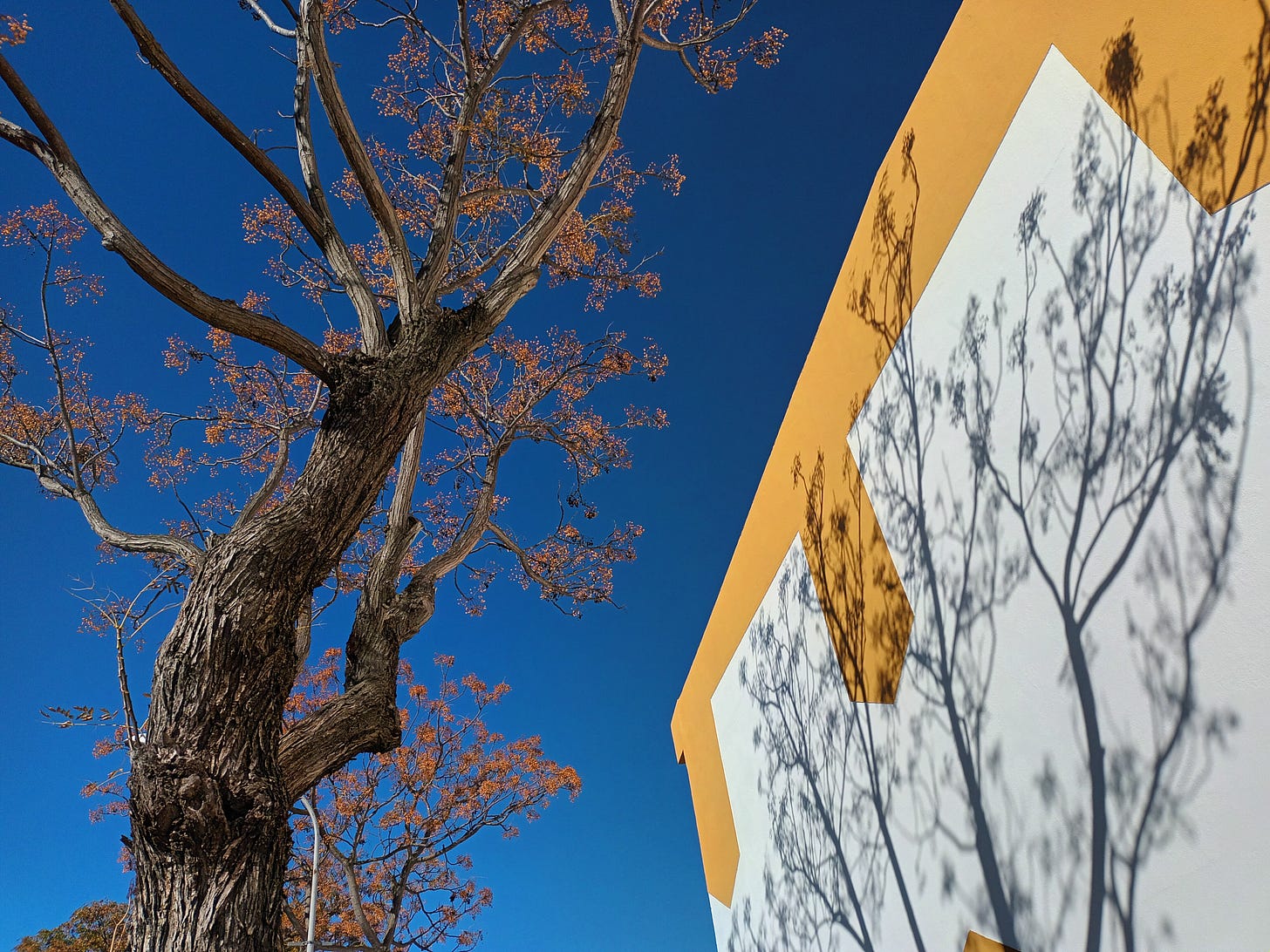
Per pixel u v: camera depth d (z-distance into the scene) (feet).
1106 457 11.38
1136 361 10.98
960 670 14.32
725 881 25.98
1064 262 12.49
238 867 9.09
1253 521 9.09
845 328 19.51
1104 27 11.96
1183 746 9.71
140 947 8.66
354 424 12.57
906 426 16.70
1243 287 9.50
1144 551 10.57
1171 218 10.57
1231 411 9.52
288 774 11.69
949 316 15.37
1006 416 13.60
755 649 24.31
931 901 14.61
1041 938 11.76
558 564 29.22
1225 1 10.00
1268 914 8.45
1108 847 10.69
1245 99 9.66
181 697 9.87
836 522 19.52
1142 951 10.02
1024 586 12.84
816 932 19.24
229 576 10.61
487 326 15.96
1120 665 10.77
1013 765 12.75
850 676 18.39
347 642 15.30
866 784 17.34
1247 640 9.02
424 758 43.09
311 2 15.66
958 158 15.38
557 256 26.04
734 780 25.43
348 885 38.68
